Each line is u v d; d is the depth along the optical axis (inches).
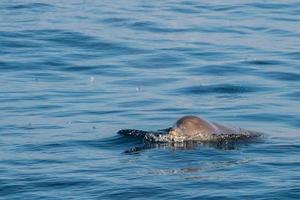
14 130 1937.7
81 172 1608.0
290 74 2509.8
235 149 1747.0
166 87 2379.4
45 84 2415.1
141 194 1477.6
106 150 1766.7
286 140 1830.7
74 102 2210.9
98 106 2166.6
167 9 3553.2
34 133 1910.7
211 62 2667.3
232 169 1611.7
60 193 1498.5
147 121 2018.9
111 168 1627.7
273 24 3262.8
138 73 2546.8
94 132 1911.9
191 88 2362.2
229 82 2423.7
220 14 3449.8
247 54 2773.1
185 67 2615.7
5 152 1756.9
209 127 1835.6
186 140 1793.8
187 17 3390.7
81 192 1499.8
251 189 1497.3
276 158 1686.8
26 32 3110.2
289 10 3533.5
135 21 3307.1
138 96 2276.1
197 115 2079.2
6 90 2340.1
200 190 1491.1
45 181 1561.3
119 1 3772.1
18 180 1569.9
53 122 2010.3
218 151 1729.8
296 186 1508.4
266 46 2896.2
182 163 1653.5
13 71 2573.8
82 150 1769.2
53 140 1847.9
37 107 2155.5
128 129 1909.4
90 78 2491.4
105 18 3373.5
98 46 2903.5
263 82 2423.7
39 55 2770.7
